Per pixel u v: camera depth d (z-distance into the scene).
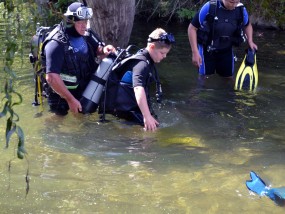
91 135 3.76
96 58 4.30
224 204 2.69
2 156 3.28
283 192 2.84
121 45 5.54
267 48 7.23
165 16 9.41
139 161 3.30
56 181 2.93
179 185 2.93
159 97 4.00
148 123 3.74
